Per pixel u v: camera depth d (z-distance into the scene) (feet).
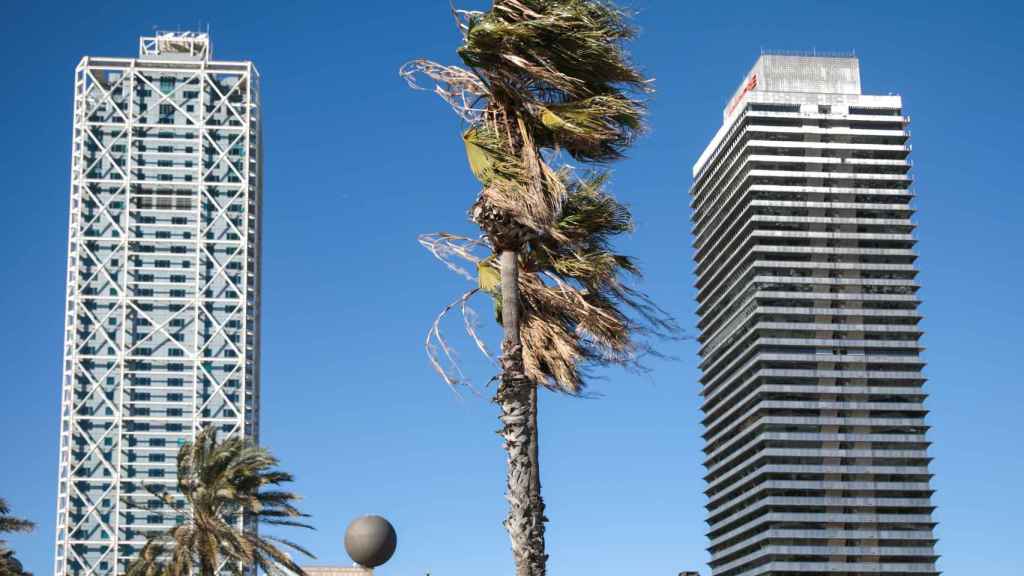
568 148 66.03
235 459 198.59
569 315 67.51
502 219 61.93
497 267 66.59
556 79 61.77
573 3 61.26
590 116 61.87
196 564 195.00
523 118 63.67
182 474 197.98
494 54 62.03
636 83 63.21
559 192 62.03
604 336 66.95
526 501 59.52
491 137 62.90
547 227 61.87
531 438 60.90
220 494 193.98
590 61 62.03
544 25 60.70
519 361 61.52
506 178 62.13
